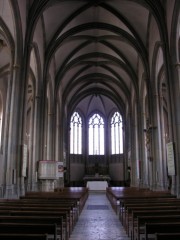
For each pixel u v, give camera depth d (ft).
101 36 84.64
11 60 54.60
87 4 68.95
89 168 143.95
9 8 53.93
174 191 49.08
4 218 17.75
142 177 85.15
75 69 105.81
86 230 30.04
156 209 23.76
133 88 101.60
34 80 72.84
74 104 130.52
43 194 48.49
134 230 23.49
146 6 60.13
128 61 91.71
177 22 51.90
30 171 67.41
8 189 47.16
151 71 72.23
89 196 87.86
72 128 145.18
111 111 149.89
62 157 104.83
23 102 53.47
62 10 68.74
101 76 113.70
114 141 146.41
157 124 70.54
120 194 47.75
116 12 71.31
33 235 12.42
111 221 36.40
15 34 52.31
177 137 51.03
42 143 69.67
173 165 50.29
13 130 50.62
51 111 87.10
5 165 48.78
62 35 75.51
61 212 20.71
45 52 74.23
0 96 84.74
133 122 106.01
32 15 57.36
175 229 15.35
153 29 67.87
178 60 53.83
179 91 52.54
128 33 76.18
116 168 142.20
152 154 69.97
